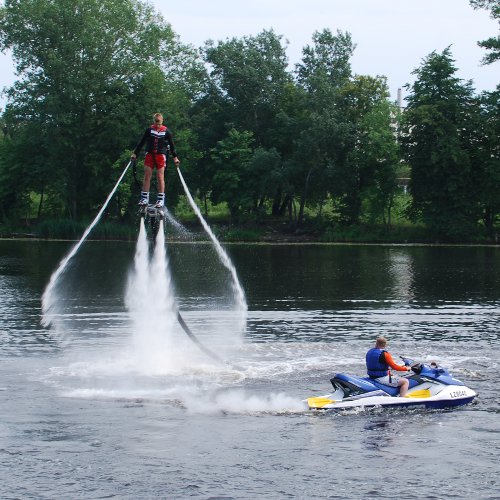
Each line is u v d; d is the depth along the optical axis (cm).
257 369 2172
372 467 1446
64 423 1695
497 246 7156
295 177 8156
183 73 9038
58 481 1379
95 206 8606
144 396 1911
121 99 8000
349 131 7881
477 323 2861
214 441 1584
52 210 9194
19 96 7912
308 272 4669
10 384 2006
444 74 7488
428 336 2612
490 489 1347
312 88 7988
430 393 1838
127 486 1359
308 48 8419
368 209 8194
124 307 3269
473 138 7600
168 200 8238
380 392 1828
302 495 1324
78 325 2839
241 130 8488
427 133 7406
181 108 8794
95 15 8025
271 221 8562
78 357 2305
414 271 4694
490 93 7525
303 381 2050
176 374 2120
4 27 7850
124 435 1619
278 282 4147
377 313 3094
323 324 2848
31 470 1427
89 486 1359
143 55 8262
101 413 1767
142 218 1864
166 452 1522
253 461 1475
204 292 3738
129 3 8206
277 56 8694
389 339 2562
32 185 8762
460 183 7425
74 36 7950
